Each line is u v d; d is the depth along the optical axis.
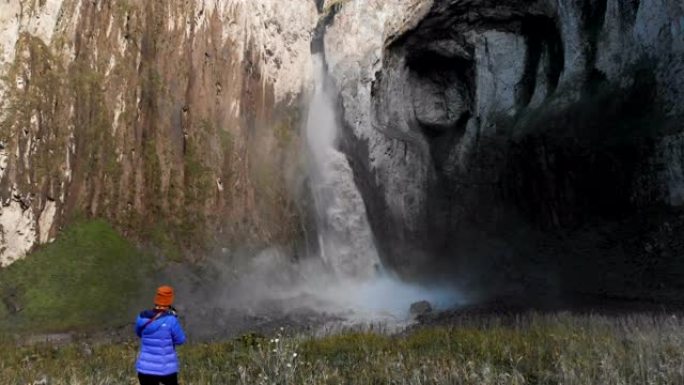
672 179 32.22
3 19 34.47
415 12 47.38
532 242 37.25
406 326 23.98
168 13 40.50
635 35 38.09
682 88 34.12
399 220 44.41
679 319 19.34
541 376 10.67
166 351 8.00
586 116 38.28
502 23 47.09
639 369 10.30
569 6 43.06
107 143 35.47
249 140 42.41
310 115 47.88
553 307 26.03
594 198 35.78
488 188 42.16
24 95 32.88
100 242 32.62
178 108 38.78
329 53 49.22
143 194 35.81
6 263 29.94
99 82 36.28
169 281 32.97
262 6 47.38
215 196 38.22
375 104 48.03
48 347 19.09
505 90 46.78
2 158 30.97
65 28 36.34
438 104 51.09
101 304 29.36
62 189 32.97
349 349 14.90
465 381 10.41
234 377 11.75
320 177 45.12
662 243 30.50
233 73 42.94
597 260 32.38
